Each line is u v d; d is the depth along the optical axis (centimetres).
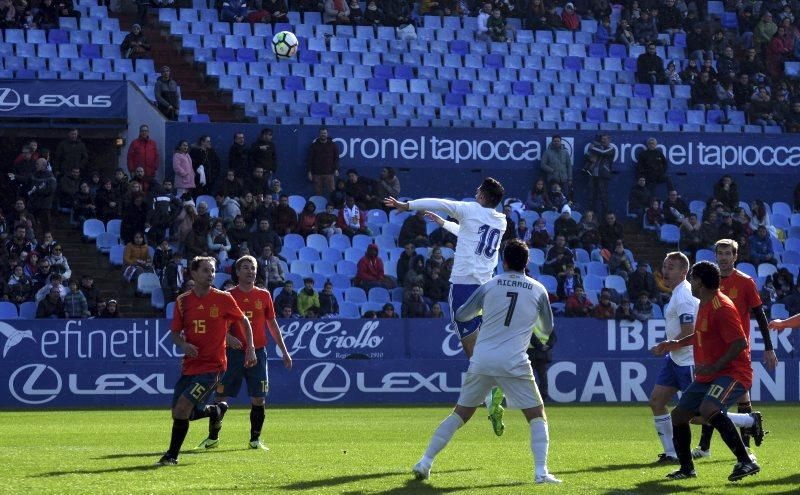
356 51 7219
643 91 7388
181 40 7019
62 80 5991
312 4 7462
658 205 6297
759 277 5991
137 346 4869
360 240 5850
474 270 2444
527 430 3491
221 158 6097
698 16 8006
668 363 2528
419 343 5081
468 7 7750
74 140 5766
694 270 2100
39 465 2314
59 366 4797
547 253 5709
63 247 5628
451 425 2088
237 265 2791
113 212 5669
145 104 6103
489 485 2020
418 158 6359
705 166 6619
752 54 7519
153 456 2533
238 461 2420
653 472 2281
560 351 5162
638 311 5266
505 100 7150
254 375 2770
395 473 2202
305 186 6188
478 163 6412
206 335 2345
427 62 7294
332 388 4988
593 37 7769
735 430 2069
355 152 6303
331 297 5206
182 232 5362
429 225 6103
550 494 1911
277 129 6159
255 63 6938
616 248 5831
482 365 2036
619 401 5181
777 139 6681
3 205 6141
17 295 5081
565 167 6331
